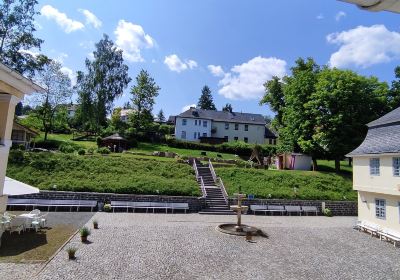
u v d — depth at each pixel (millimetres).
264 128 81938
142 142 62469
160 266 13000
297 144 48156
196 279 11844
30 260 12500
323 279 12578
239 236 19000
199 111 81500
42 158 30672
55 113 56125
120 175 30891
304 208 29391
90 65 64062
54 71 54594
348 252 16812
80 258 13195
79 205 24688
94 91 63344
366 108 41906
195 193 29141
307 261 14789
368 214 23906
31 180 27062
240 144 63375
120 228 19266
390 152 21266
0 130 8867
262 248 16609
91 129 67625
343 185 35969
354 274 13344
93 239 16297
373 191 23172
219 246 16547
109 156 35531
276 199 29875
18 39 42844
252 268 13398
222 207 28141
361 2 2543
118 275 11688
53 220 20578
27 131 45062
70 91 55969
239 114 84562
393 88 44156
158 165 35188
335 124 40719
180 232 19188
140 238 17172
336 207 30344
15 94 9164
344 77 41625
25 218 17047
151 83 68375
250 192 31094
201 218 24516
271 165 53000
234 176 34750
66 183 27125
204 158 43750
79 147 47000
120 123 67125
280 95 58250
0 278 10477
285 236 19703
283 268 13617
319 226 23781
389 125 23891
